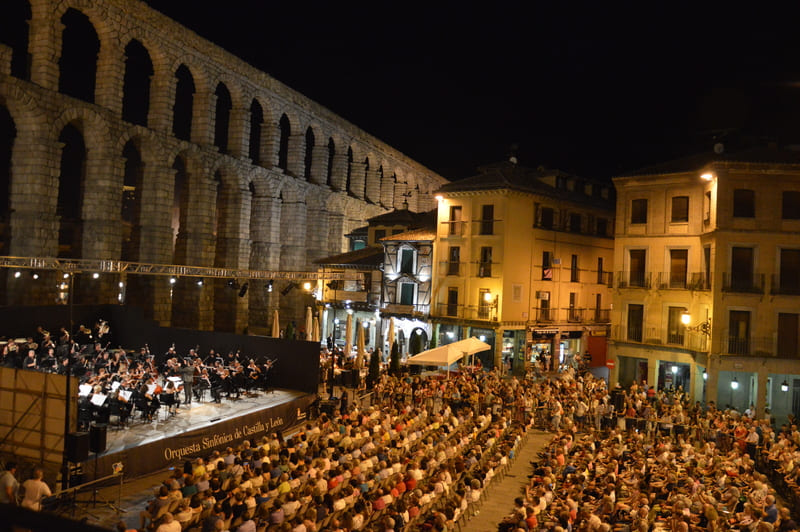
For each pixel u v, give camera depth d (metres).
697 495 20.33
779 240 39.00
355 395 37.81
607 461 25.39
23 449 22.59
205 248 65.50
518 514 17.64
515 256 53.88
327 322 64.44
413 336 54.34
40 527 2.57
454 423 29.50
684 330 42.88
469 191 54.75
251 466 20.81
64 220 74.62
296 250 81.75
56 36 48.69
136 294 60.38
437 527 17.23
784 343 38.88
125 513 20.19
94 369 32.41
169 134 59.97
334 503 18.31
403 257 59.69
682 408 34.44
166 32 59.03
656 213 44.84
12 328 38.00
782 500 24.83
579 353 60.50
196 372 34.00
